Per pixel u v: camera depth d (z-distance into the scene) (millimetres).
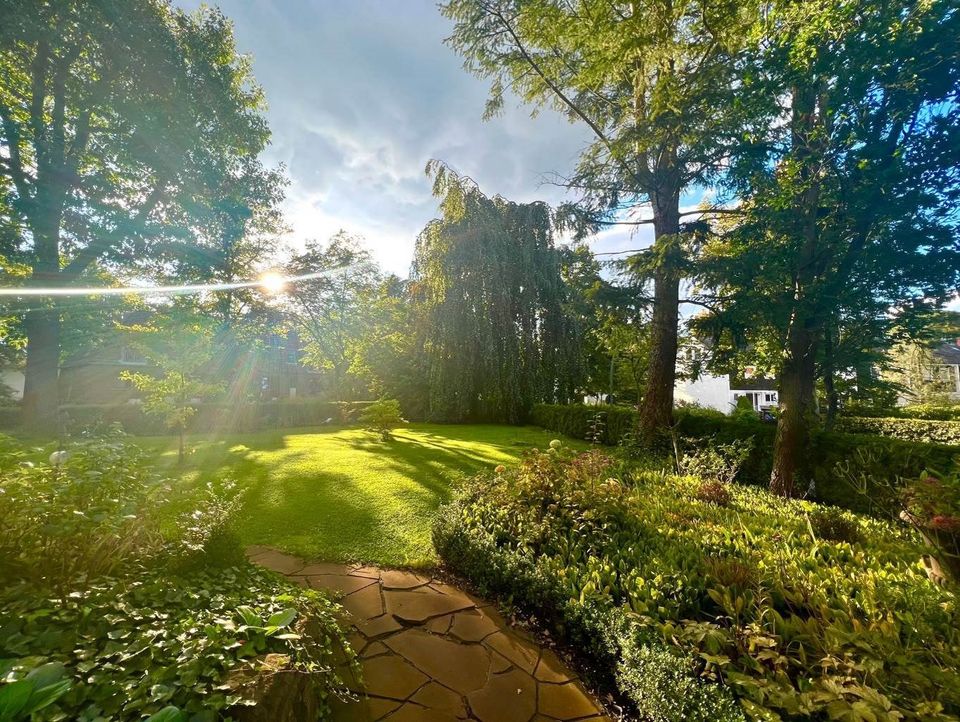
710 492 4684
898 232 4805
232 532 2986
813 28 4336
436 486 6324
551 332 13977
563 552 3266
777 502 4762
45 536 2033
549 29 6512
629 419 10555
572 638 2762
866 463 4887
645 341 11180
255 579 2811
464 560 3738
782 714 1651
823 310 5320
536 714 2264
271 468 7398
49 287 10141
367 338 18875
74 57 9641
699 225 8047
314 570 3783
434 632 2951
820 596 2299
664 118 6273
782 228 5465
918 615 1965
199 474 6906
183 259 11500
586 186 8688
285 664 1644
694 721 1830
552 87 8398
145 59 9484
